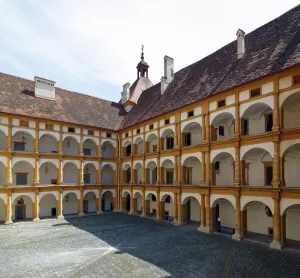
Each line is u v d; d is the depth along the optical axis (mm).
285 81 20312
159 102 36875
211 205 25922
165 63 39062
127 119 43906
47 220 34219
